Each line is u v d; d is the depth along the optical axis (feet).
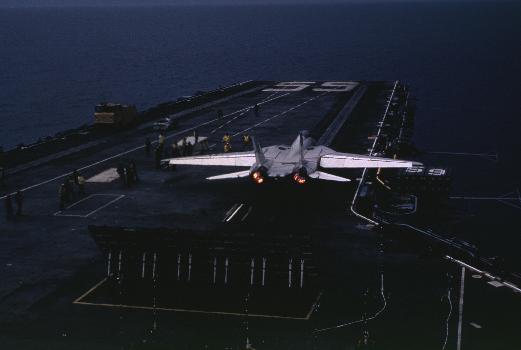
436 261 118.21
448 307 99.60
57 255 122.83
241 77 597.11
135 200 158.81
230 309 99.81
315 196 161.38
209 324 95.25
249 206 153.28
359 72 611.06
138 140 235.20
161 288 107.24
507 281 110.42
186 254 108.78
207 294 104.88
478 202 187.32
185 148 205.05
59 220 143.64
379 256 120.47
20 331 93.71
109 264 110.83
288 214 146.82
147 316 97.96
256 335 91.81
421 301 101.60
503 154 256.93
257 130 251.39
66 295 105.40
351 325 94.27
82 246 127.54
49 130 368.27
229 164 169.68
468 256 122.42
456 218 169.89
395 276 111.24
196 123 269.03
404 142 254.47
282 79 579.07
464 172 226.17
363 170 188.96
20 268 116.57
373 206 154.20
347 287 106.93
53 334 92.79
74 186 172.24
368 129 250.78
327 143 224.12
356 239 129.80
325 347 88.43
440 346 87.86
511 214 175.52
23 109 428.97
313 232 134.21
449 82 513.86
